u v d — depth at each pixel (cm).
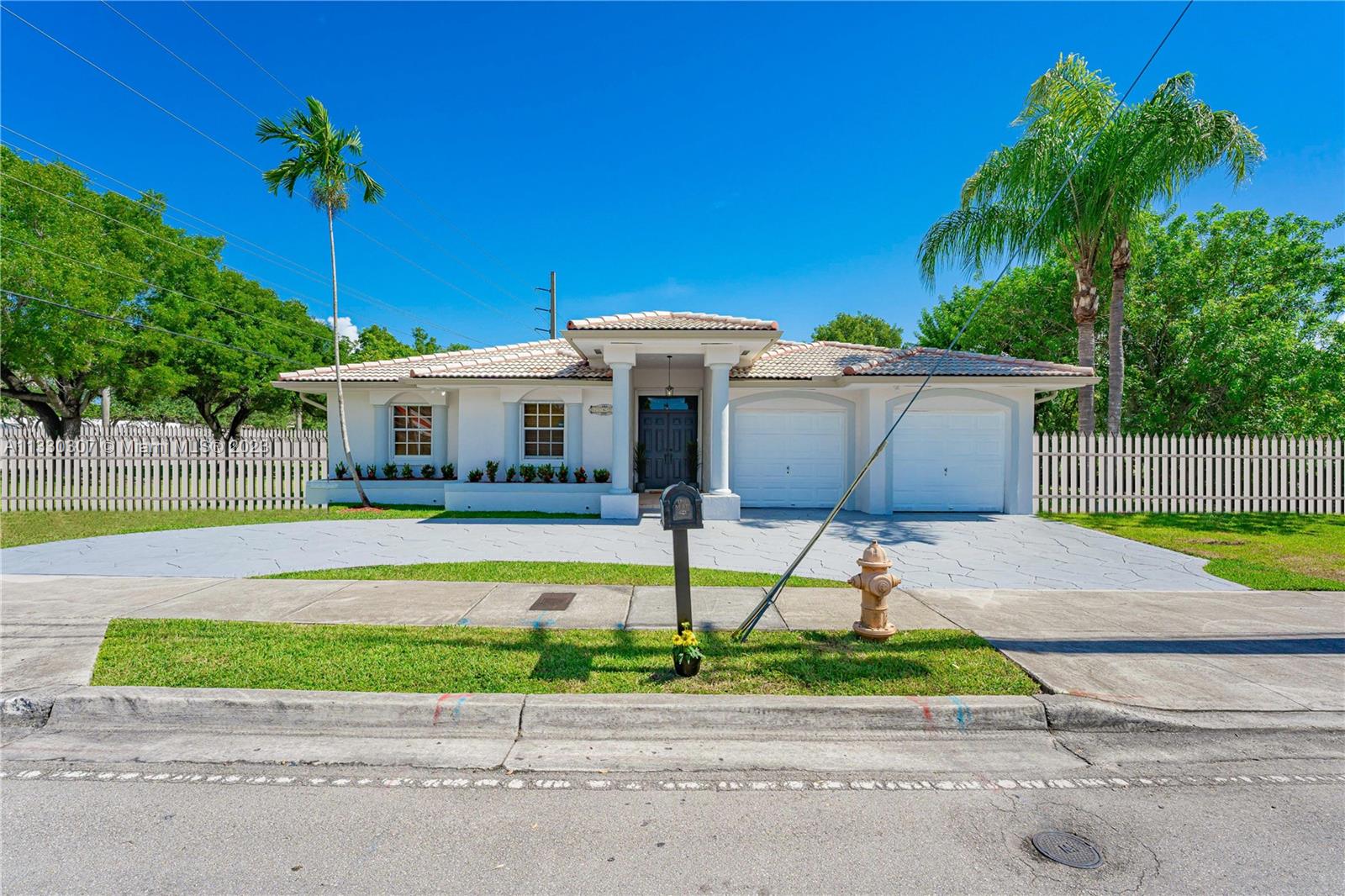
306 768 376
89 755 390
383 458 1672
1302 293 2008
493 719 427
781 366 1573
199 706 431
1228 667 515
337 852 297
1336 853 302
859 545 1069
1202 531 1198
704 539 1123
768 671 491
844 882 278
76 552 964
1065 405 2192
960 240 1537
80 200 2155
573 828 318
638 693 448
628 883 277
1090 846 306
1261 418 1816
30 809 330
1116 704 445
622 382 1352
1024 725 433
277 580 780
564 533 1180
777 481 1542
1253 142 1284
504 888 273
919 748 408
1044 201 1406
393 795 347
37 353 1936
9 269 1766
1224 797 353
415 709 429
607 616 632
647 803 343
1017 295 2162
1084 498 1442
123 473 1445
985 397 1434
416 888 272
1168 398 1953
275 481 1477
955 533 1185
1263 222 1992
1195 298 1927
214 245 2798
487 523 1294
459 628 588
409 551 994
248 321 2880
